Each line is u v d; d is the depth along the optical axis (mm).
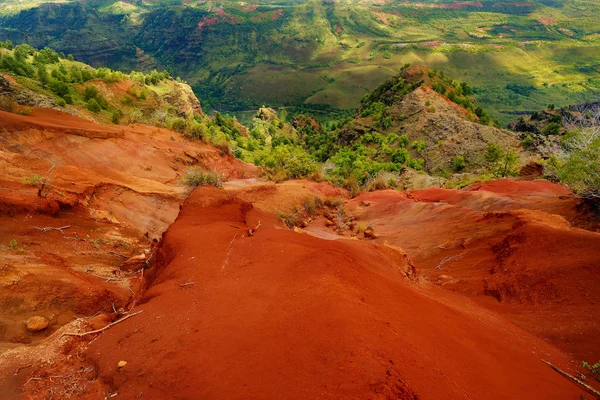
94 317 5934
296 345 4016
